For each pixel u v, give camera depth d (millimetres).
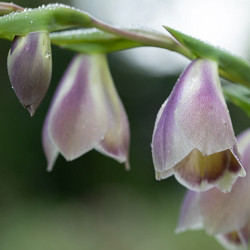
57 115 504
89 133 501
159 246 1659
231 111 2369
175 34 473
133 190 2732
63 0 2156
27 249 1819
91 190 2758
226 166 462
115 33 480
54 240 1842
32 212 2227
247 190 500
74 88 507
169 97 463
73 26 469
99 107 505
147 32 487
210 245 1533
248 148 506
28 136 2545
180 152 451
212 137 453
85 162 2768
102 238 1888
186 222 514
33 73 454
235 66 476
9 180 2465
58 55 2412
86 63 509
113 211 2240
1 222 2068
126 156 509
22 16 456
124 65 2857
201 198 505
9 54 458
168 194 2533
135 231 1902
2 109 2480
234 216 500
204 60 473
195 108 456
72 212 2227
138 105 2914
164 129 456
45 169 2627
